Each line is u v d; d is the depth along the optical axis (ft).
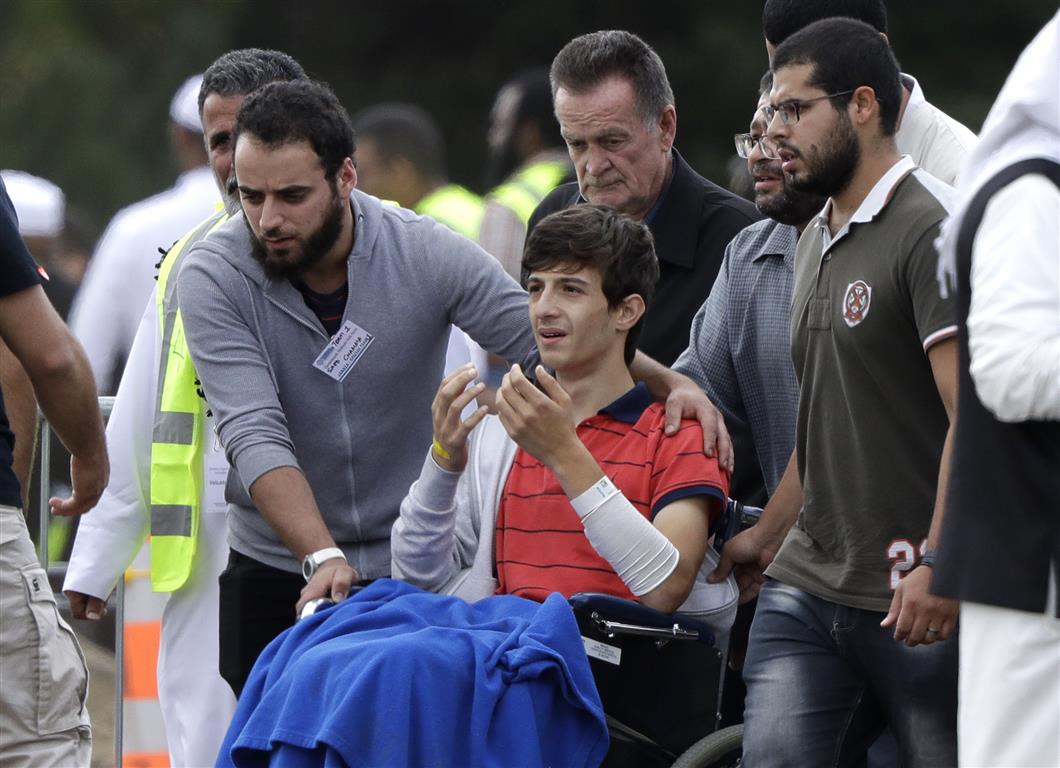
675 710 45.75
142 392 60.85
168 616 60.75
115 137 229.04
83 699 49.73
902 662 43.68
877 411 43.60
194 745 60.23
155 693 65.77
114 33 238.68
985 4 220.84
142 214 78.02
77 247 108.37
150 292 77.82
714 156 220.64
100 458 52.11
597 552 46.16
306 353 50.21
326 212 48.29
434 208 103.09
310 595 46.34
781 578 46.11
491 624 44.01
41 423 65.77
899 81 44.39
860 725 45.85
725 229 56.59
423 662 41.16
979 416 36.11
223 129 58.03
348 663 41.50
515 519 47.83
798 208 49.39
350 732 40.19
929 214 42.34
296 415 50.49
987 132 36.68
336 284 50.47
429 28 242.58
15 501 48.21
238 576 53.11
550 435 45.29
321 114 48.01
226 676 53.57
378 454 51.01
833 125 43.60
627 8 230.89
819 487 45.29
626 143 54.70
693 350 54.08
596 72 54.60
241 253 50.26
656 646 45.16
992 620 35.78
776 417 52.95
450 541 47.62
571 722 42.60
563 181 90.74
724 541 49.01
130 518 61.00
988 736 35.70
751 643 46.70
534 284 47.65
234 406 49.06
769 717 45.37
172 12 239.09
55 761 48.32
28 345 48.85
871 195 43.55
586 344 47.32
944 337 41.29
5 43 235.40
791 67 43.98
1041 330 34.53
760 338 52.70
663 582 45.06
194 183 77.61
